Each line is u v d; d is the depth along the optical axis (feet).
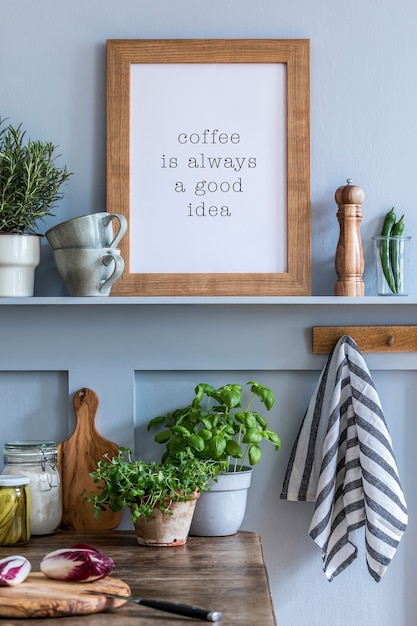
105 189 5.44
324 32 5.44
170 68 5.38
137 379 5.43
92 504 5.30
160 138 5.37
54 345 5.39
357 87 5.43
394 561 5.36
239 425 5.22
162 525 4.68
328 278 5.43
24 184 5.03
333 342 5.32
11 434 5.44
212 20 5.43
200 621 3.39
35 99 5.45
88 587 3.68
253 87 5.37
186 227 5.36
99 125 5.45
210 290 5.31
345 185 5.37
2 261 5.06
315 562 5.38
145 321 5.38
